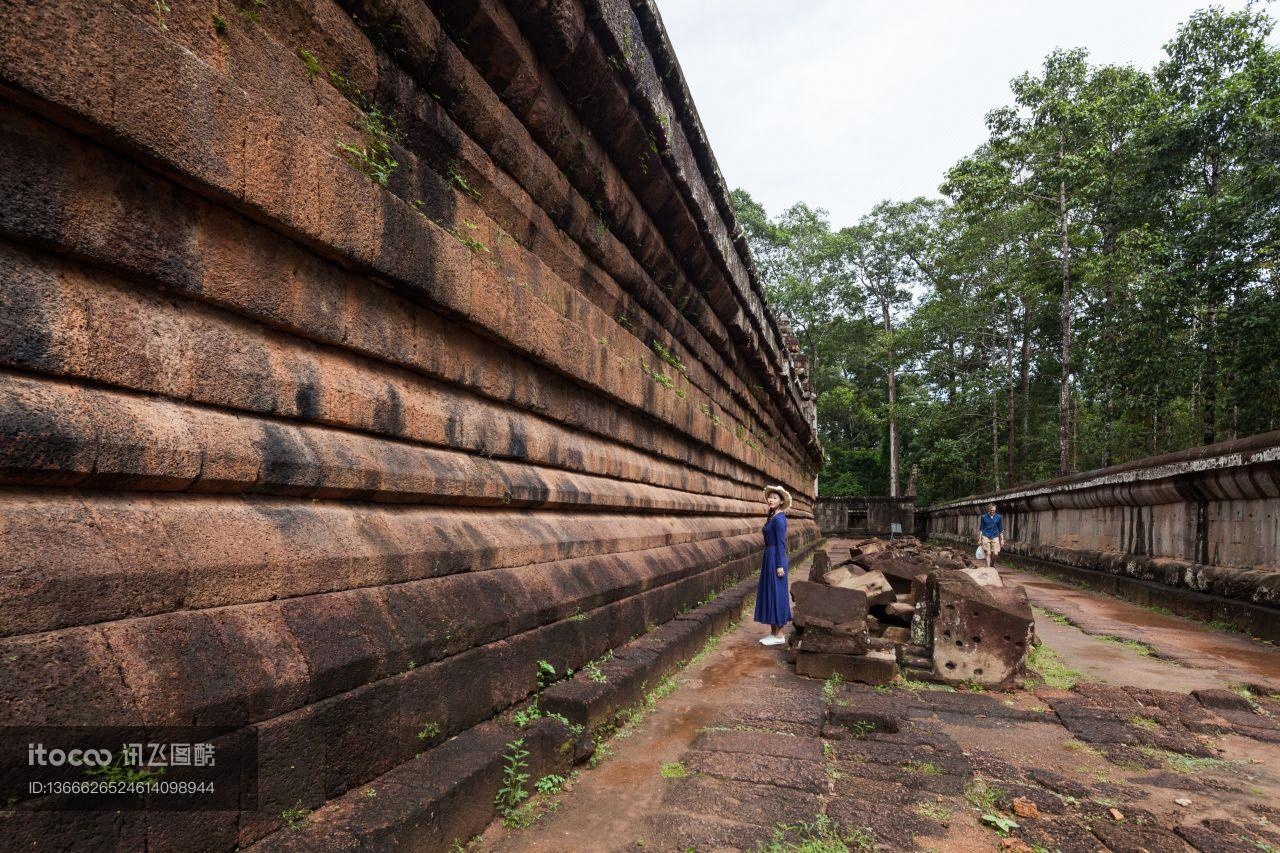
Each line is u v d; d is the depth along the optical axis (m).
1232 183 15.87
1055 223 23.97
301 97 2.32
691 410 7.56
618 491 5.55
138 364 1.82
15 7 1.47
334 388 2.52
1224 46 17.53
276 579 2.07
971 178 21.56
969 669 5.31
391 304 2.87
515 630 3.34
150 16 1.81
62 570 1.51
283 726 1.94
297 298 2.36
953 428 34.44
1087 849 2.75
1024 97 20.72
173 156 1.81
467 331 3.44
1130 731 4.24
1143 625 8.47
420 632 2.60
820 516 36.16
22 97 1.50
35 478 1.56
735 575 9.12
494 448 3.69
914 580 7.52
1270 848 2.75
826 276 44.47
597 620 4.41
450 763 2.55
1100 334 19.00
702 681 5.24
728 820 2.92
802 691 5.04
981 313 31.91
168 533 1.81
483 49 3.37
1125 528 12.20
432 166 3.18
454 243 3.14
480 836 2.62
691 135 5.73
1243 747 4.05
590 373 4.80
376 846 1.97
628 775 3.39
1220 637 7.66
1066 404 22.67
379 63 2.76
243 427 2.13
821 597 5.71
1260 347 13.62
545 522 4.24
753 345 9.84
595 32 3.95
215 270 2.04
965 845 2.77
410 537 2.80
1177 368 15.59
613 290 5.35
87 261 1.71
